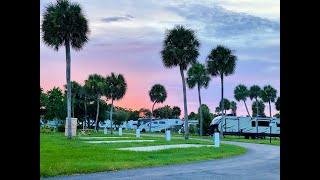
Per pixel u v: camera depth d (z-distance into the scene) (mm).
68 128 43312
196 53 53000
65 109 91188
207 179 13273
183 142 40719
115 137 50656
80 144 32344
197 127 88062
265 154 27188
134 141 40031
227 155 25234
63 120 93938
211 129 70625
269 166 18234
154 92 110625
